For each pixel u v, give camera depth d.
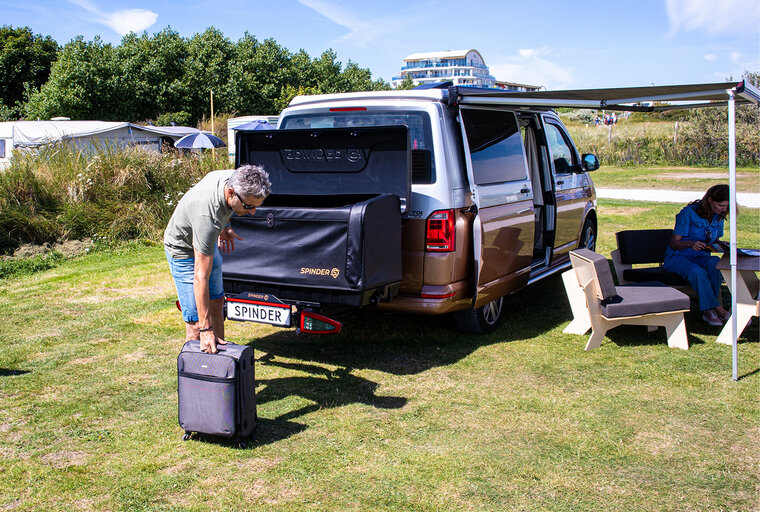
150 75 46.28
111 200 10.27
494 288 5.16
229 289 4.55
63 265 8.41
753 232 10.20
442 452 3.36
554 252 6.47
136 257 8.91
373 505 2.87
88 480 3.09
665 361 4.71
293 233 4.21
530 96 4.51
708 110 26.28
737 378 4.33
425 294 4.62
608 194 16.30
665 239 6.25
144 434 3.59
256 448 3.41
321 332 4.11
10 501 2.90
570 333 5.43
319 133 4.71
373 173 4.68
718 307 5.57
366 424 3.69
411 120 4.75
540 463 3.24
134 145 11.72
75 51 40.69
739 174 21.34
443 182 4.58
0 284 7.36
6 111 48.97
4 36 54.75
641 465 3.22
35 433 3.60
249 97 50.69
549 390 4.19
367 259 4.02
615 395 4.09
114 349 5.10
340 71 64.94
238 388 3.34
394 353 4.94
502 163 5.39
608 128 30.91
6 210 9.06
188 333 3.98
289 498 2.93
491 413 3.84
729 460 3.26
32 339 5.34
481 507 2.86
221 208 3.41
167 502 2.90
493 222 5.05
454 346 5.10
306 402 4.01
